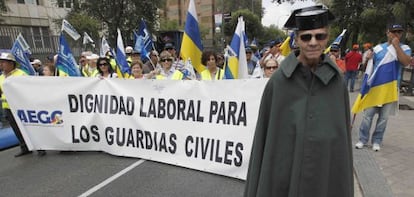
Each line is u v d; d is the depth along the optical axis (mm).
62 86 5113
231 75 4902
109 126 4988
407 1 9406
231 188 3828
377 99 4590
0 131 6281
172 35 19484
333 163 1689
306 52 1616
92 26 17672
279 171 1761
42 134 5266
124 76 6543
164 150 4609
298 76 1685
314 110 1656
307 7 1649
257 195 1838
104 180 4191
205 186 3900
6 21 24719
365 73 4742
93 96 5027
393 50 4414
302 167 1682
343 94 1686
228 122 4035
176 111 4441
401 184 3592
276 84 1723
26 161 5090
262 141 1842
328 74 1636
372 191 3408
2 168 4836
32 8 26766
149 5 18188
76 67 6148
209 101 4160
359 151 4699
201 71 5641
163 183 4027
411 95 10227
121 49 6711
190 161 4395
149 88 4625
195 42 5523
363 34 16000
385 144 5023
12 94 5176
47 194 3879
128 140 4887
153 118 4633
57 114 5176
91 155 5121
